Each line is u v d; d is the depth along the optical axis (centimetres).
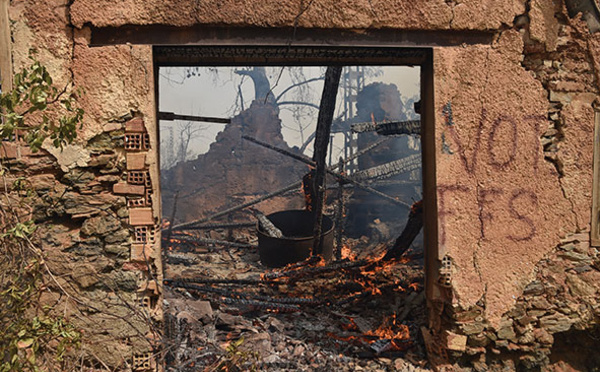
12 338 244
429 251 402
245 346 412
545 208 388
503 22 372
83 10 328
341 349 435
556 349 411
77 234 342
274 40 352
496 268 383
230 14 342
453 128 375
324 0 351
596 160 393
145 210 346
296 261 812
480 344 386
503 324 385
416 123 805
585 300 393
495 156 380
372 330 471
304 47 362
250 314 518
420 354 418
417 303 507
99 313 341
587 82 391
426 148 399
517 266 386
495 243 383
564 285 392
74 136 258
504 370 390
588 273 394
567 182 389
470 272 380
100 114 337
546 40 381
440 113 373
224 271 810
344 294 611
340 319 510
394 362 408
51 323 254
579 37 386
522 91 381
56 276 334
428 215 400
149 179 345
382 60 394
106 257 344
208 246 988
